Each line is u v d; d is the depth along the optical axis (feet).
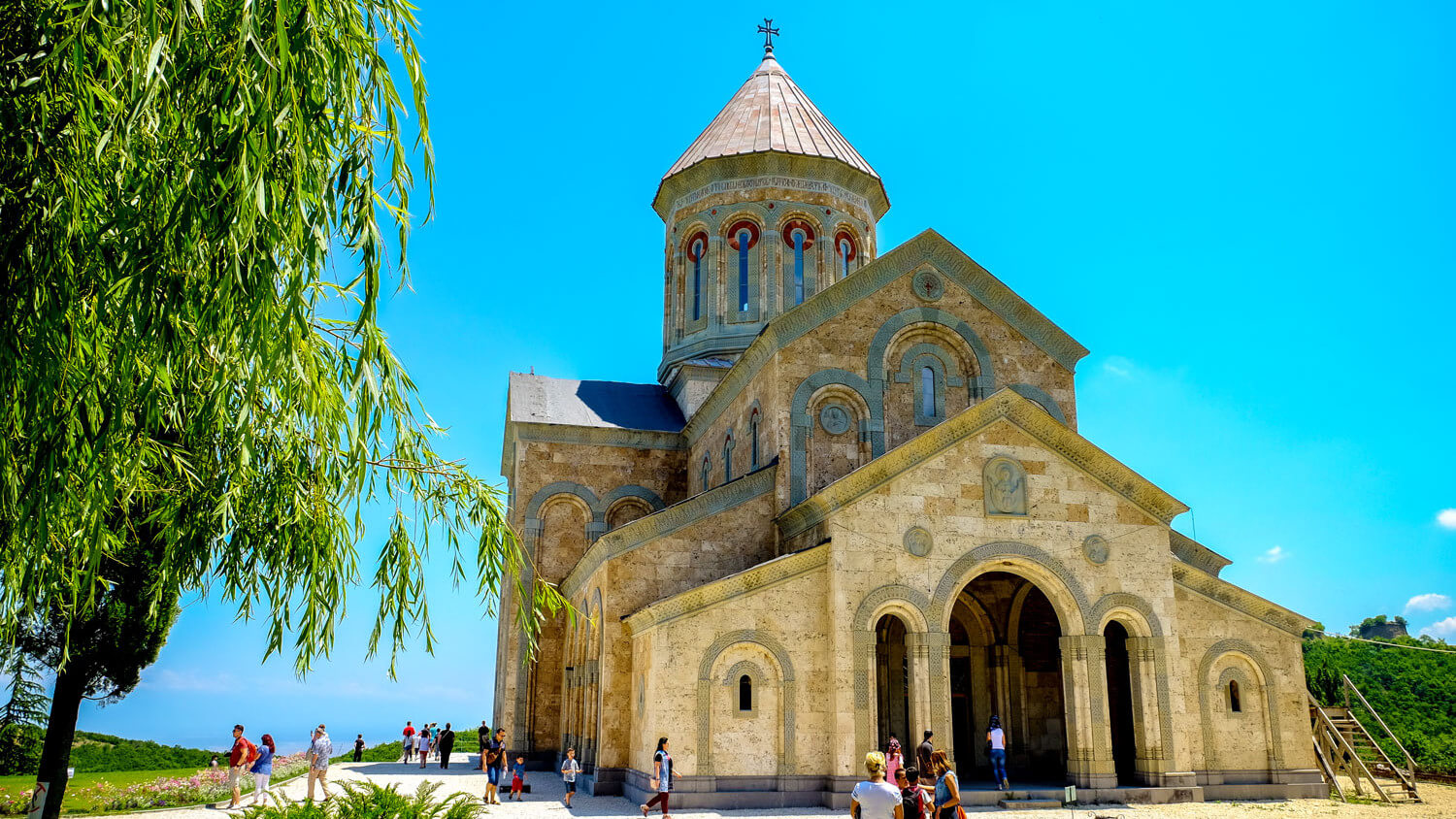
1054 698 100.78
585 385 140.26
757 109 141.18
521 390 135.13
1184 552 101.96
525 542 122.21
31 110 31.45
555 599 49.19
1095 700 83.25
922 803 45.01
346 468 41.60
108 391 32.30
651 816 74.18
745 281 133.59
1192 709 87.35
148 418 32.71
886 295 102.37
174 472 41.65
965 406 102.17
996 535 85.05
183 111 31.50
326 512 42.01
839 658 79.82
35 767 69.31
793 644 81.15
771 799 77.56
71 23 30.12
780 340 98.63
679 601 79.61
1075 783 82.17
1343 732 99.35
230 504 39.88
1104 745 82.38
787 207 132.87
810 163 133.39
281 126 31.24
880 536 83.10
